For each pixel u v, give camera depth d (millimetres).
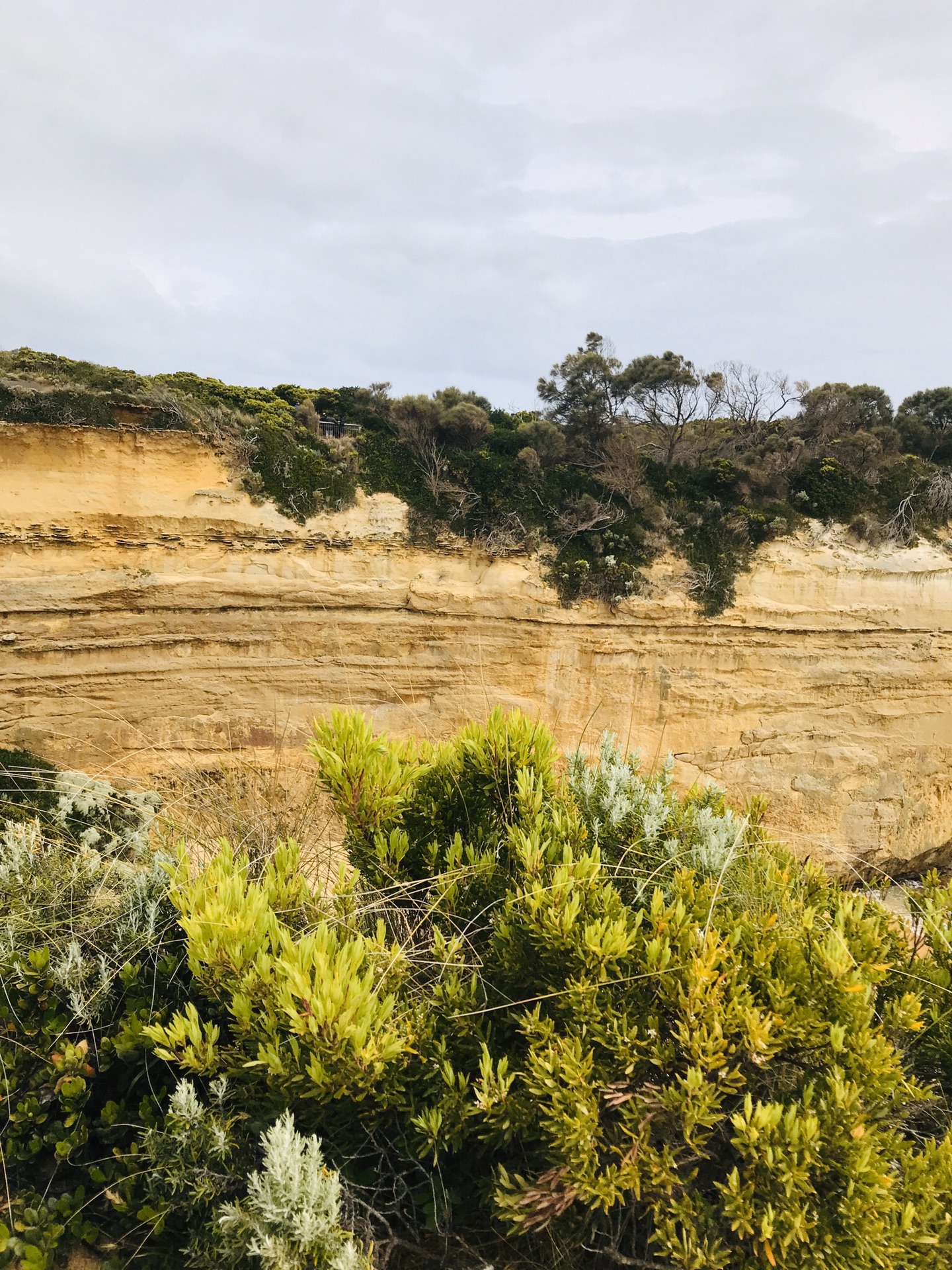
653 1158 2711
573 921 3160
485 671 21000
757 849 4453
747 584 25016
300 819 4949
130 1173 2988
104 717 18984
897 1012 3316
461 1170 3221
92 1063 3475
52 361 20828
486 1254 3029
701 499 26078
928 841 26844
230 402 23031
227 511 20391
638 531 24422
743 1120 2652
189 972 3746
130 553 19484
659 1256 2869
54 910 3852
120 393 20062
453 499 22969
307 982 2684
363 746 4023
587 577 23219
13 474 18656
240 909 3096
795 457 27984
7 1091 3195
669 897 3799
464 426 24531
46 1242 2848
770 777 24859
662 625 23828
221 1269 2635
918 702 26672
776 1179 2625
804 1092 2805
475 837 4219
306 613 20906
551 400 27406
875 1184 2594
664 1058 2912
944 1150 2920
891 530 26969
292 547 20938
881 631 26188
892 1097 3111
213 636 20062
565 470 24969
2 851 4027
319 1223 2449
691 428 31531
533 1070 2830
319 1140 2738
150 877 3986
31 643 18516
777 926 3551
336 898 3604
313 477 21703
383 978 3039
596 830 4078
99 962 3605
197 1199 2799
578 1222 2959
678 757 23812
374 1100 2961
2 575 18312
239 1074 2908
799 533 26266
